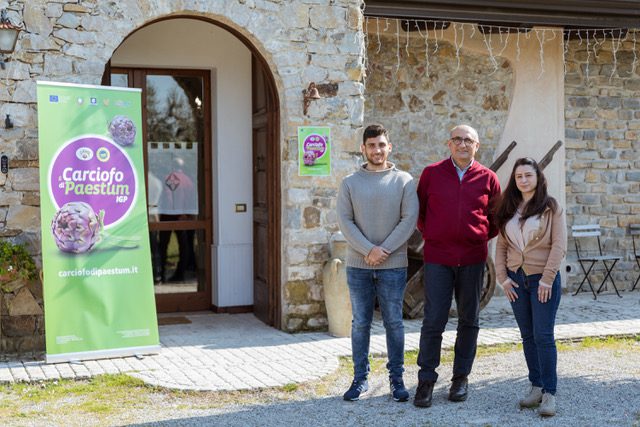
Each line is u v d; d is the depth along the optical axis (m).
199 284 7.88
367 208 4.64
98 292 5.70
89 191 5.67
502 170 8.71
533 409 4.64
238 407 4.71
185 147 7.74
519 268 4.57
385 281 4.68
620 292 9.21
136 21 6.20
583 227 9.04
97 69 6.10
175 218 7.74
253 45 6.63
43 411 4.62
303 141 6.69
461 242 4.58
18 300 5.86
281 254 6.83
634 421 4.40
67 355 5.58
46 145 5.52
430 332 4.66
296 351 6.05
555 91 8.86
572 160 9.10
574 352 6.16
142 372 5.38
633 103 9.26
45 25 5.95
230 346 6.23
